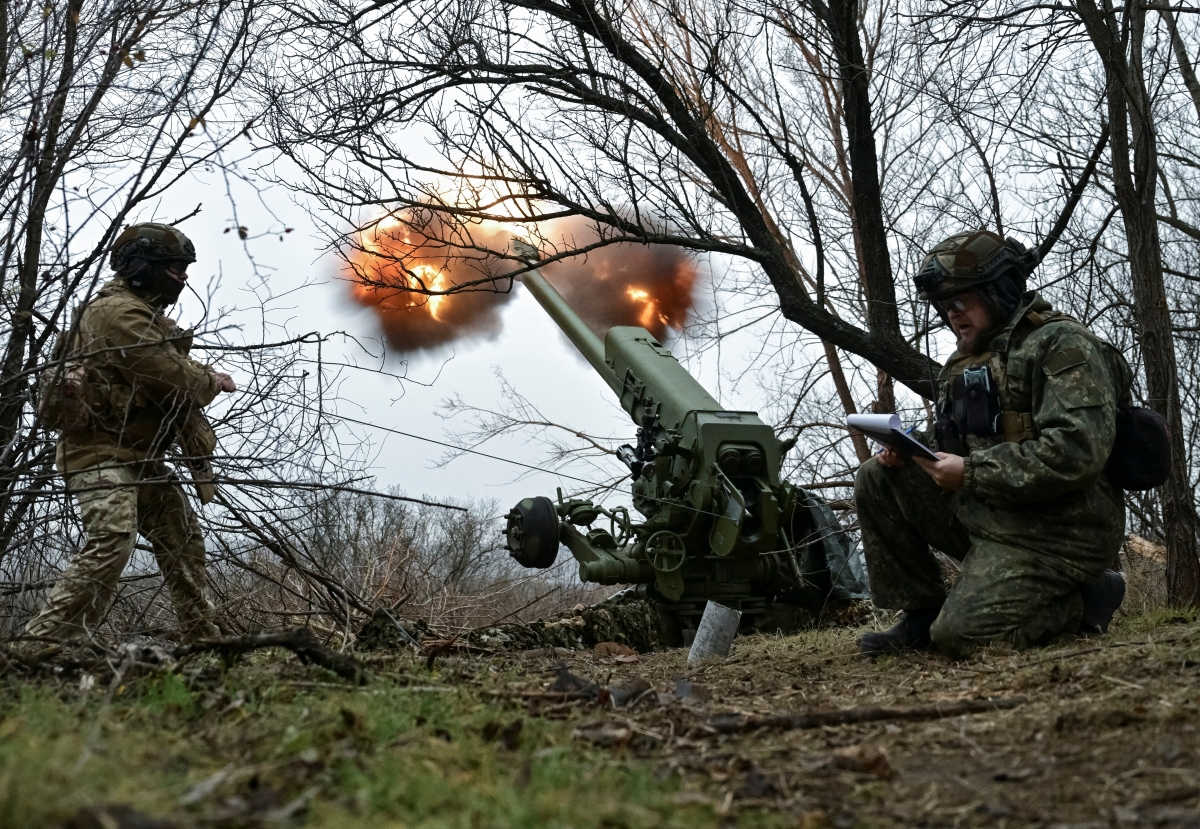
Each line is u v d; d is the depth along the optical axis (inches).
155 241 194.5
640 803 89.0
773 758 110.7
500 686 148.6
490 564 414.9
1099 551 184.9
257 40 197.3
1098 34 245.8
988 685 145.8
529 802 84.4
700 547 291.4
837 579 302.4
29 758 85.4
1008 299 192.1
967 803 94.4
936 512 198.4
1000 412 189.6
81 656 151.0
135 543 189.6
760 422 290.7
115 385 188.1
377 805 85.3
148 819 74.8
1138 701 121.3
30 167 178.1
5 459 190.7
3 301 182.5
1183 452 230.1
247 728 113.1
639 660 236.1
